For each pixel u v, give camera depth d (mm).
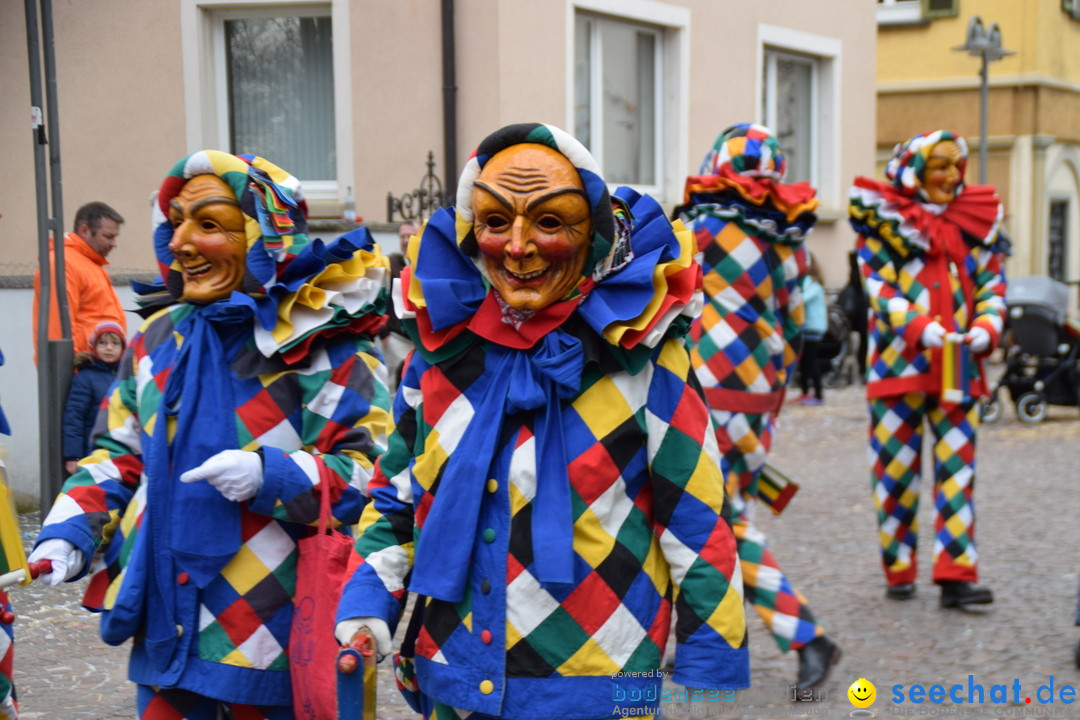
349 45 10078
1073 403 11133
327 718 2543
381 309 2855
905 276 5176
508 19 9773
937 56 21094
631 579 2086
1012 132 20734
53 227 6320
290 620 2641
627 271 2094
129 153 10359
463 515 2061
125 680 4207
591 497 2059
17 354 7051
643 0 11102
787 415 11547
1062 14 21297
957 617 4895
